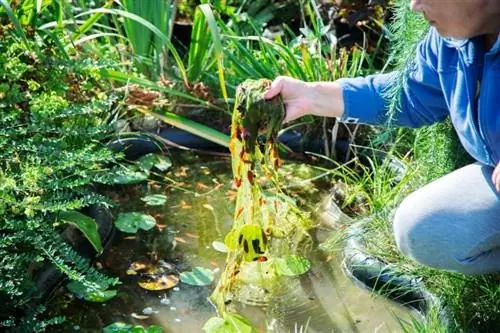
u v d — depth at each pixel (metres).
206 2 3.34
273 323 2.41
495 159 2.02
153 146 3.29
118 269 2.62
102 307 2.44
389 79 2.22
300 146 3.30
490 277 2.29
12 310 2.31
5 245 2.26
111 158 2.64
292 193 3.05
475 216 2.07
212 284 2.56
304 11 4.00
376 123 2.26
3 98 2.67
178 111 3.33
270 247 2.74
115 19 3.52
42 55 2.93
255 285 2.56
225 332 2.33
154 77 3.46
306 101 2.20
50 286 2.47
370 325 2.40
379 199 2.74
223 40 3.55
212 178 3.17
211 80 3.43
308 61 3.27
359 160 3.22
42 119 2.63
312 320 2.42
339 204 2.92
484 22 1.86
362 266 2.56
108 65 2.99
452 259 2.12
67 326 2.36
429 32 2.16
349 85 2.23
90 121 2.92
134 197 3.03
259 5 4.04
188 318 2.41
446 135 2.54
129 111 3.32
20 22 3.09
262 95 2.16
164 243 2.77
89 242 2.67
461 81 2.00
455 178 2.14
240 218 2.31
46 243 2.43
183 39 3.96
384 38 3.63
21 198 2.54
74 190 2.55
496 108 1.90
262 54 3.38
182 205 2.99
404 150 3.10
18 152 2.61
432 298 2.39
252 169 2.23
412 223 2.14
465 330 2.22
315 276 2.62
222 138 3.23
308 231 2.84
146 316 2.42
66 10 3.33
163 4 3.43
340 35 3.75
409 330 2.27
